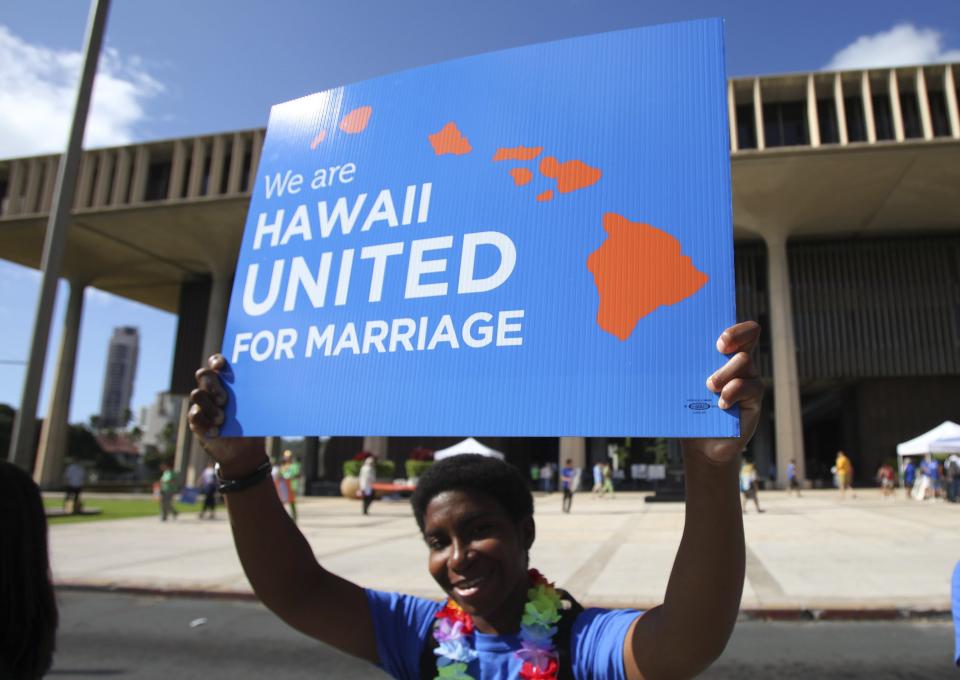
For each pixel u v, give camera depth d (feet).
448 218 5.02
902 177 93.09
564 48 5.14
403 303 4.93
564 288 4.54
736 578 3.86
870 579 26.45
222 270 126.62
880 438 115.75
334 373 4.97
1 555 4.09
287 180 5.81
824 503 69.56
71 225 114.52
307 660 17.79
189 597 26.66
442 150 5.25
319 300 5.24
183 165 112.68
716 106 4.61
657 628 4.05
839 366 109.19
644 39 4.94
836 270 112.88
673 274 4.32
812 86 94.38
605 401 4.19
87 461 252.62
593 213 4.63
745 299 113.70
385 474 97.45
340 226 5.40
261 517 5.15
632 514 61.05
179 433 136.26
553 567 30.81
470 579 4.38
